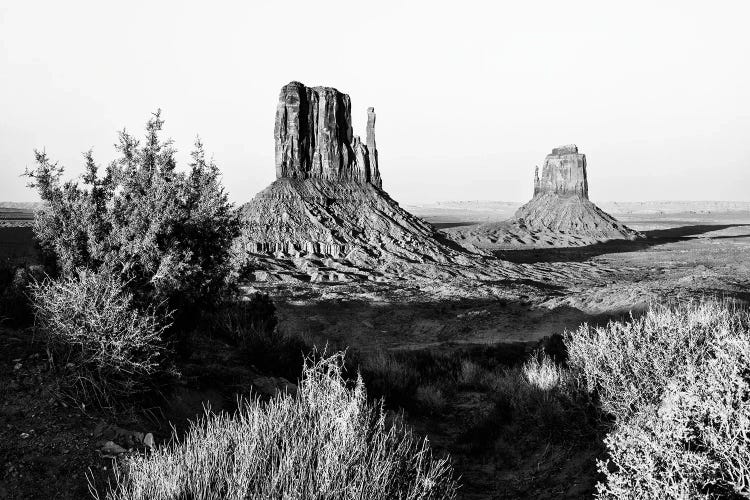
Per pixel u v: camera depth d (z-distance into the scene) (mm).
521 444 7094
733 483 3732
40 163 6586
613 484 4055
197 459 3762
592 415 7105
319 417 4543
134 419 4922
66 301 5180
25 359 5168
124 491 3523
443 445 7199
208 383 6383
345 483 3645
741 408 3873
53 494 3709
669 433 3967
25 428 4301
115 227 6539
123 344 5023
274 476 3512
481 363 13695
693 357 6305
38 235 6512
